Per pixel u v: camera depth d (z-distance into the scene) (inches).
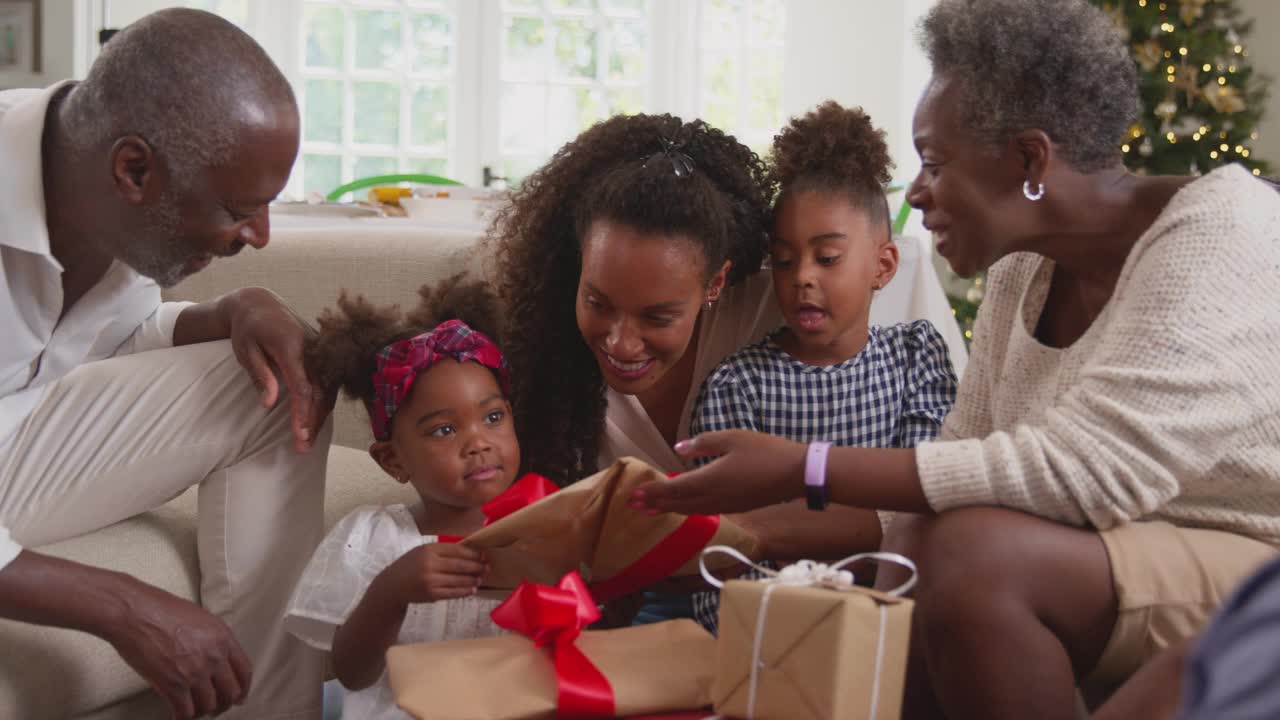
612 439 66.3
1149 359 43.9
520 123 217.6
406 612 56.5
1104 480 43.5
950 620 44.2
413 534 58.2
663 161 59.4
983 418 57.2
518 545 50.9
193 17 52.4
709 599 62.1
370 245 79.0
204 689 50.0
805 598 39.8
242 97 51.2
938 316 81.5
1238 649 18.4
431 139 214.2
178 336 63.5
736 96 226.1
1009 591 43.6
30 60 184.7
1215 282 43.9
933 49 50.4
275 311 60.0
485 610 57.1
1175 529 45.7
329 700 75.3
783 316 68.6
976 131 48.2
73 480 57.0
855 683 39.2
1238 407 43.3
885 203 67.0
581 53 219.1
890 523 55.8
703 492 47.9
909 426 65.2
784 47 225.9
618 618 60.6
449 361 58.1
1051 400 50.3
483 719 43.1
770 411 64.4
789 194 64.0
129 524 60.1
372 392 59.7
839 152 64.7
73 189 52.8
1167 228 45.8
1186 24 169.9
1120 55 48.0
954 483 45.3
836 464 46.4
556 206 64.1
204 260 54.8
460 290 65.3
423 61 213.0
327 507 71.3
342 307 61.4
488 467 57.8
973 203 49.2
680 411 69.5
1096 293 51.3
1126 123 48.3
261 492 58.9
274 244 79.3
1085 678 47.6
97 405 57.2
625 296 57.1
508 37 216.1
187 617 49.6
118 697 54.7
